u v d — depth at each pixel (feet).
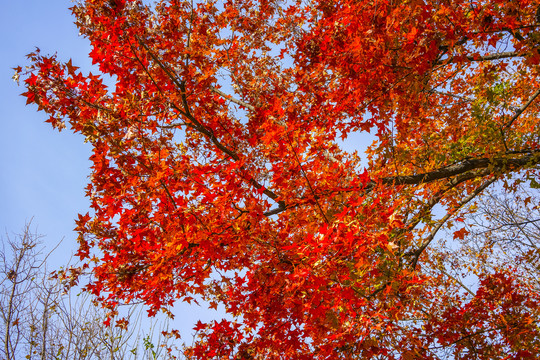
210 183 16.22
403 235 16.06
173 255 14.92
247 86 22.63
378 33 14.30
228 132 17.95
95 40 14.38
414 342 16.08
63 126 14.24
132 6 14.35
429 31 14.21
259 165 18.03
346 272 12.83
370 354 15.31
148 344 26.35
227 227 14.61
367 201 16.28
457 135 21.44
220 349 17.24
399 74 16.03
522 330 18.22
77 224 15.34
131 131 14.25
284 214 16.88
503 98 19.81
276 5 24.14
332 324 12.46
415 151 21.42
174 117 16.72
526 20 18.04
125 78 15.48
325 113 19.17
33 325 26.35
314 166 15.38
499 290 19.72
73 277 15.79
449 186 21.03
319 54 17.42
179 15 17.99
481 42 14.73
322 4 17.19
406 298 17.28
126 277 15.49
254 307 16.78
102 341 26.08
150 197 14.74
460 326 18.98
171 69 16.25
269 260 16.12
